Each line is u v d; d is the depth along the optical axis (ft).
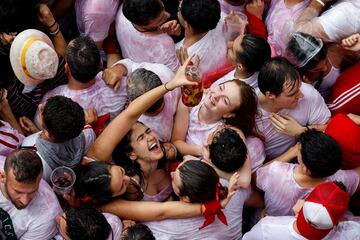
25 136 11.64
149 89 10.77
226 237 10.59
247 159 10.56
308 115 11.46
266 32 13.17
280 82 10.43
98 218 9.31
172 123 11.75
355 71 11.62
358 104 11.52
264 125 11.41
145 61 12.41
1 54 10.89
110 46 13.32
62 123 9.49
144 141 10.58
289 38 11.82
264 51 11.25
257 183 11.15
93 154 10.64
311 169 10.16
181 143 11.66
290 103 10.83
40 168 9.03
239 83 10.78
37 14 11.48
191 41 12.34
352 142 10.76
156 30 12.00
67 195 10.12
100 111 11.73
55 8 13.14
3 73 11.03
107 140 10.50
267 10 13.46
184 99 10.67
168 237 10.30
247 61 11.24
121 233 9.78
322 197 9.17
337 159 10.12
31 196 9.17
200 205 10.05
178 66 12.53
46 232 9.70
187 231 10.28
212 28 11.88
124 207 10.39
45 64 10.25
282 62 10.59
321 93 12.39
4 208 9.40
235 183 10.05
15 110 11.57
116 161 10.87
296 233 9.78
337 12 11.33
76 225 9.14
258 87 11.29
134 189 10.59
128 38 12.23
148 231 9.55
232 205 10.53
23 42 10.27
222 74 12.55
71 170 10.11
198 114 11.55
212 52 12.39
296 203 10.34
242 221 11.91
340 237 9.98
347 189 11.08
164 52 12.15
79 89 11.43
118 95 11.76
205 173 9.82
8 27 10.93
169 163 11.27
